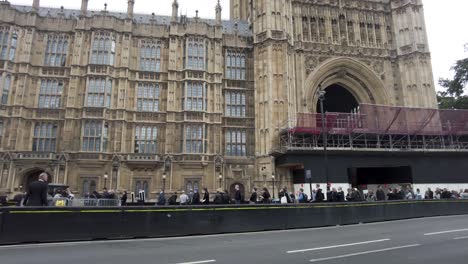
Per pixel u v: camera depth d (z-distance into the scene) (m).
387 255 9.99
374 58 44.91
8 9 37.00
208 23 41.91
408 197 29.72
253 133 40.59
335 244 12.16
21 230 12.17
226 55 42.44
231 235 15.10
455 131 39.50
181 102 38.84
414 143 40.16
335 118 37.22
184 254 10.24
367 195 32.78
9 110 35.38
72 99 36.56
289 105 39.03
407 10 45.28
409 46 44.06
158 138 38.16
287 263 8.89
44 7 43.69
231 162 39.03
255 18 42.50
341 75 44.81
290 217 17.70
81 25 38.47
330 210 19.11
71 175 34.78
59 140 36.34
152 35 40.53
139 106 38.69
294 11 43.88
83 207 13.31
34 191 12.97
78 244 12.23
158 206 14.71
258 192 36.84
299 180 35.69
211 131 38.94
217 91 40.03
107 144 36.06
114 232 13.65
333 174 34.66
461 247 11.33
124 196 24.33
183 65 39.78
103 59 37.62
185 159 37.03
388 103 43.53
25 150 35.53
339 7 45.59
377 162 36.09
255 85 40.31
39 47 38.16
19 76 36.34
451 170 37.56
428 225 18.23
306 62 42.91
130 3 40.53
